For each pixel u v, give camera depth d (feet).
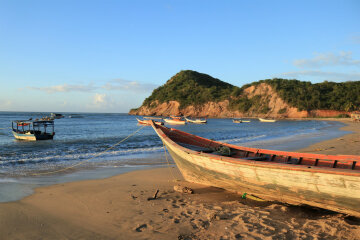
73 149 61.46
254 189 22.74
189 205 21.42
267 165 19.92
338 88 442.09
